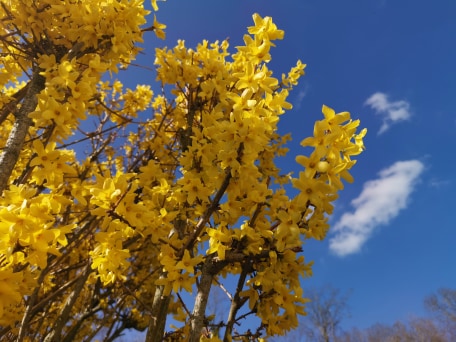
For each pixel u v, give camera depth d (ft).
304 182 4.45
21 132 6.84
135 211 5.24
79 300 17.10
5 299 3.87
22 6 7.84
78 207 11.67
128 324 19.71
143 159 11.80
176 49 10.57
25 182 7.34
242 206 5.82
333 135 4.38
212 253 6.00
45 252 4.14
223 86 9.62
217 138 5.23
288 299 5.86
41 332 13.62
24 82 13.02
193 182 6.21
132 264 16.93
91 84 6.83
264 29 5.74
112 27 7.81
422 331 85.51
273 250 5.67
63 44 8.58
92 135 8.11
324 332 65.31
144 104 13.98
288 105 5.42
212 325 6.05
